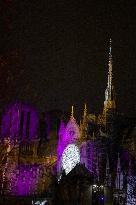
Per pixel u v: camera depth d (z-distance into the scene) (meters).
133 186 45.09
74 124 82.06
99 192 43.44
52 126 85.69
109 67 96.38
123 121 69.94
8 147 57.44
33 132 74.44
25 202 44.22
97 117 84.12
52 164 68.44
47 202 44.31
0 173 53.12
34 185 55.91
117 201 47.12
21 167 61.75
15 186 54.06
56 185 42.81
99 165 68.44
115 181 55.38
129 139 63.72
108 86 93.62
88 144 73.50
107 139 69.75
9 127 59.59
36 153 72.44
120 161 57.50
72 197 41.78
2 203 42.22
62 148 77.88
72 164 68.50
